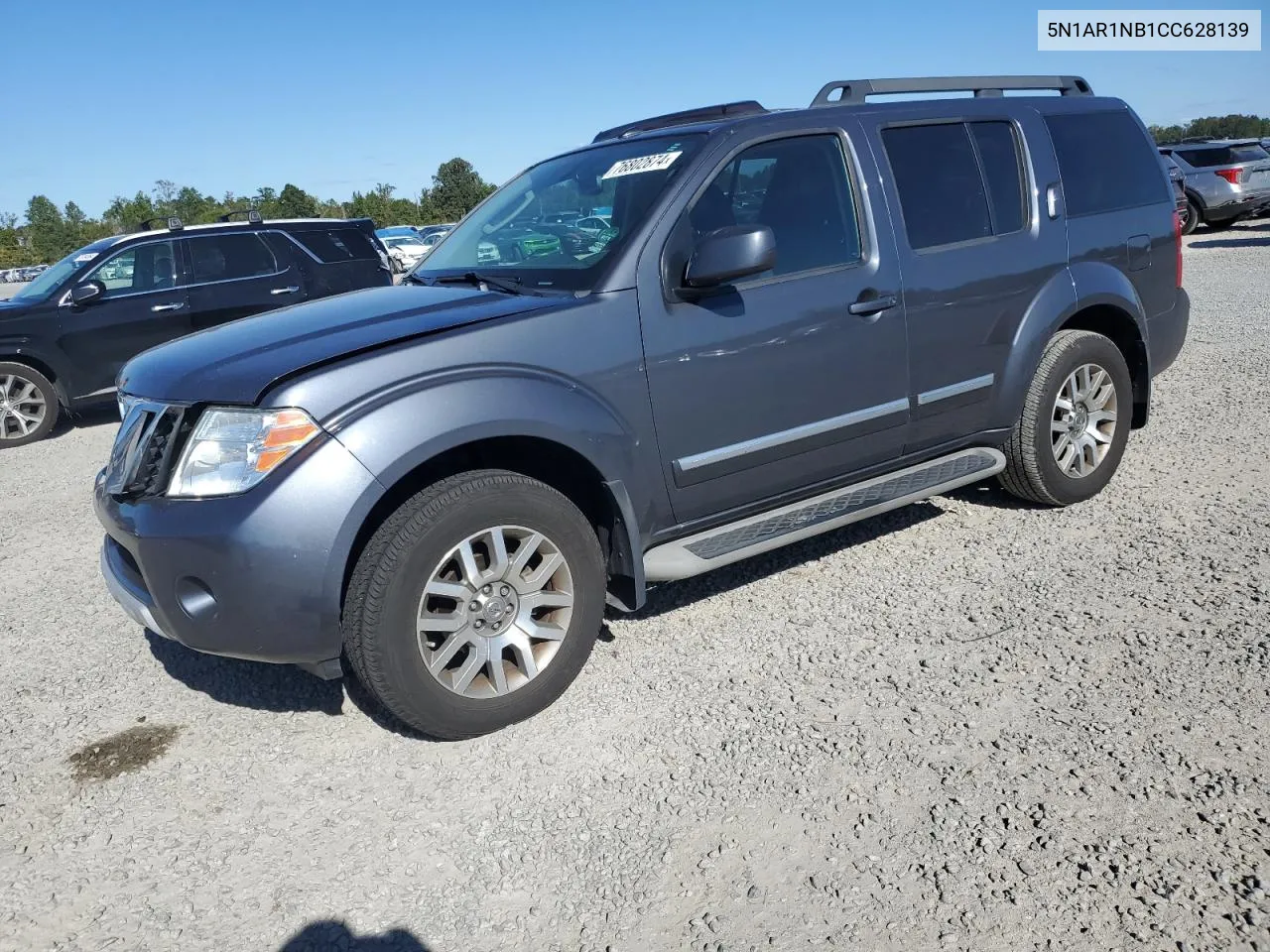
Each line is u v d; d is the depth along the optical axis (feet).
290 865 8.62
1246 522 14.55
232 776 10.07
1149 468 17.44
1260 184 63.93
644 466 11.12
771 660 11.55
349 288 33.83
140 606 10.05
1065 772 9.00
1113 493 16.30
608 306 10.82
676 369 11.20
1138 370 16.56
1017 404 14.61
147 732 11.07
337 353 9.67
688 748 9.91
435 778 9.76
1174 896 7.41
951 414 13.96
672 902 7.82
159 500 9.61
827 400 12.53
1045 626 11.82
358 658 9.70
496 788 9.50
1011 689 10.47
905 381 13.24
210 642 9.50
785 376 12.06
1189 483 16.47
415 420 9.50
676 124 14.26
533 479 10.36
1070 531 14.80
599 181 12.69
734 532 12.12
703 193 11.68
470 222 14.60
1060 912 7.36
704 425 11.53
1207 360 26.14
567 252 11.80
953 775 9.08
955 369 13.76
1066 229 14.94
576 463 10.87
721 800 9.02
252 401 9.31
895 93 14.03
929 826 8.44
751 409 11.86
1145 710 9.87
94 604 15.05
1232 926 7.08
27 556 17.54
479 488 9.85
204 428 9.48
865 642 11.82
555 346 10.46
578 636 10.80
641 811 8.97
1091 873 7.73
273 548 9.08
